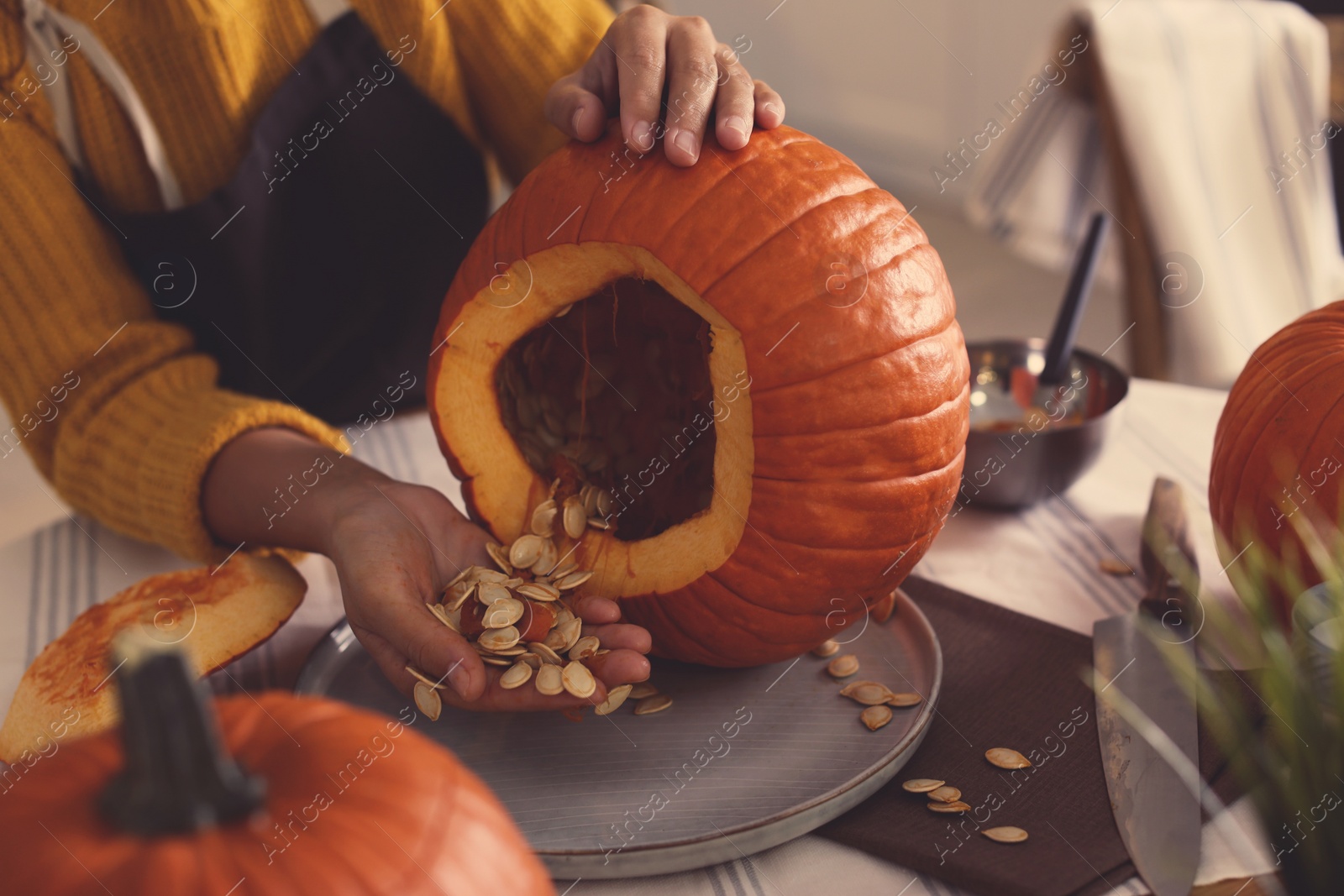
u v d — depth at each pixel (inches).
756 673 24.2
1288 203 53.0
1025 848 18.5
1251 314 51.6
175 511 28.0
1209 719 19.9
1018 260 107.4
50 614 27.6
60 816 10.9
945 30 117.6
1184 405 36.5
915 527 21.8
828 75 134.5
